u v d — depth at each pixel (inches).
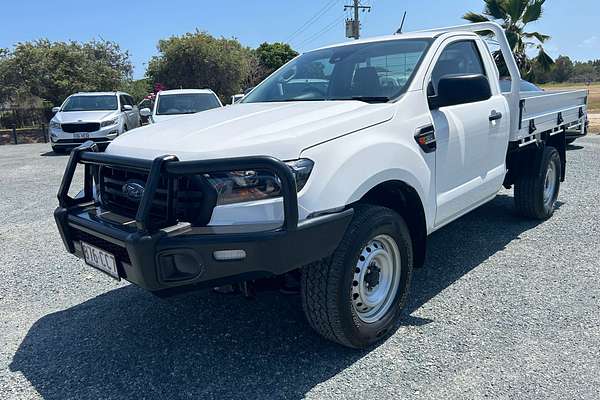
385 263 131.9
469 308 149.1
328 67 170.4
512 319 141.2
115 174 123.6
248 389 114.0
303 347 131.0
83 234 126.0
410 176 133.9
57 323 150.4
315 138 115.5
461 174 163.6
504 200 281.0
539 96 215.6
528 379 112.7
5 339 141.5
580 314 142.6
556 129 239.8
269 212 107.0
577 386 109.5
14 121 1034.7
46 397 114.1
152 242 103.5
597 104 1370.6
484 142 174.7
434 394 109.0
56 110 638.5
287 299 160.1
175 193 107.9
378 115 131.3
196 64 1374.3
